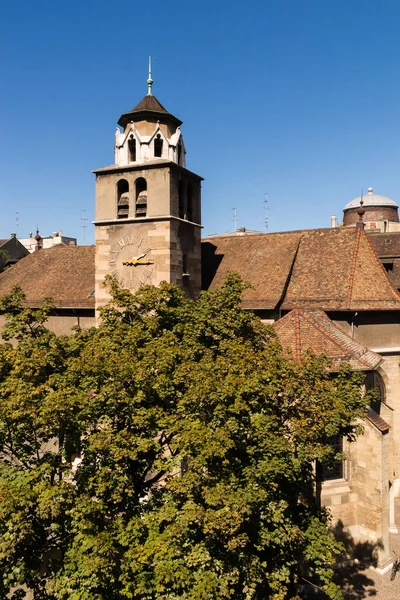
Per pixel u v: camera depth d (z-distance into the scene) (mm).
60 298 34500
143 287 19609
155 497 14953
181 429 13750
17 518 11266
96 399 14172
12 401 13055
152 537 12672
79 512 12164
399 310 28438
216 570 12734
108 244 30188
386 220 78625
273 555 14742
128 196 29750
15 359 15055
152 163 28531
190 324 17922
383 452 21953
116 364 14555
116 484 13453
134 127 29609
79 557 11984
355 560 22609
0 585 13648
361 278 29562
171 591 12500
